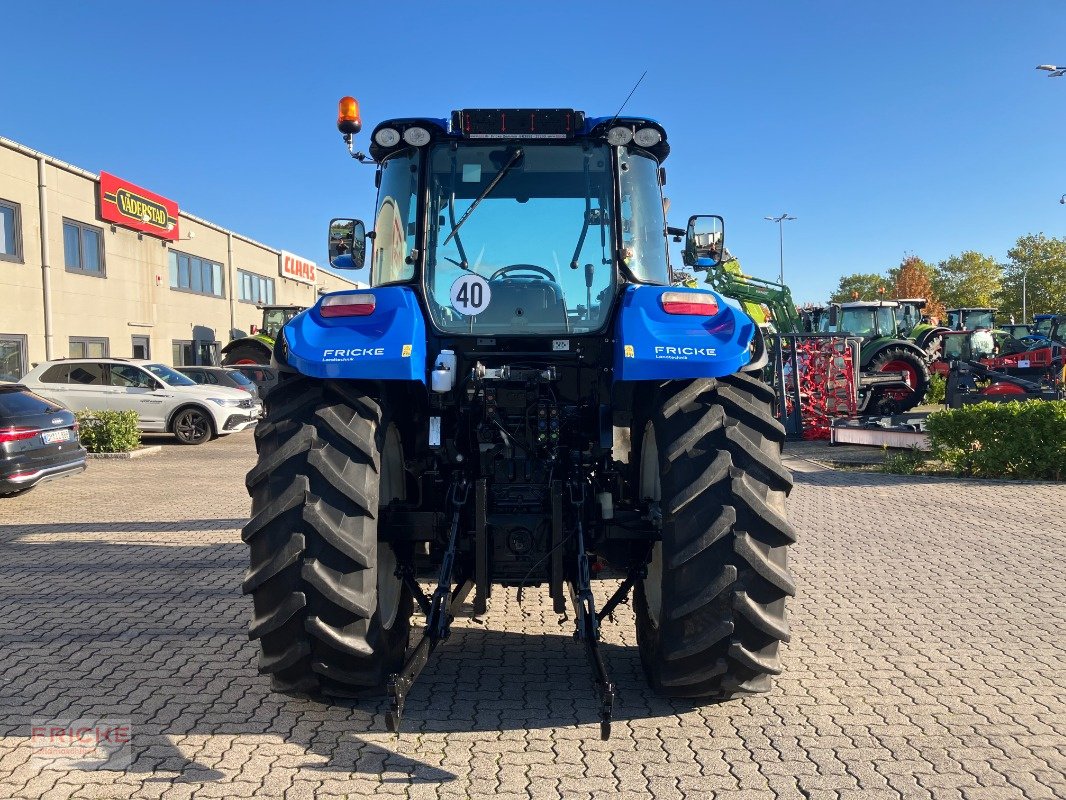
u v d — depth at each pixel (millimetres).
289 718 3656
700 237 4617
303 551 3328
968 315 31453
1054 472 10820
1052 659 4434
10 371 18969
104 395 17141
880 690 4000
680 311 3625
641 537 3707
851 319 22266
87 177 21875
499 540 3705
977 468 11312
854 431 14453
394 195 4160
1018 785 3084
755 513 3369
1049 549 7039
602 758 3279
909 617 5195
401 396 4062
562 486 3713
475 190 4055
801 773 3164
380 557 3771
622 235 4035
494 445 3863
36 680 4148
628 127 3984
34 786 3066
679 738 3459
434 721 3621
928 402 23516
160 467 13570
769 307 18672
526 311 4004
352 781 3094
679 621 3420
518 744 3400
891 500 9516
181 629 4992
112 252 23297
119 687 4043
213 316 30438
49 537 7879
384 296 3686
